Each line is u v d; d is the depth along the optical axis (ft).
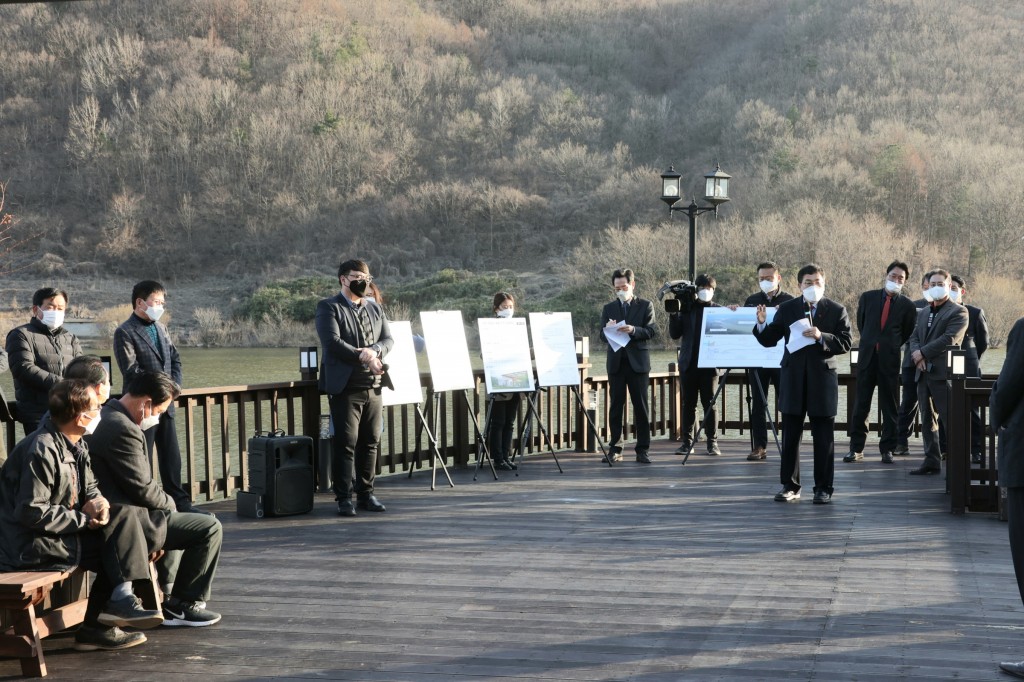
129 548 13.08
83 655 13.02
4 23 290.97
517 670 12.28
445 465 27.78
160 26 295.89
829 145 207.31
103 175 248.11
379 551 18.60
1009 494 12.66
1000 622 14.10
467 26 326.85
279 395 24.86
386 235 236.84
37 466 12.36
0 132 261.03
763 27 306.35
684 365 30.32
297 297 167.12
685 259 147.23
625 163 251.19
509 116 269.44
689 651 12.93
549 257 222.28
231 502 23.65
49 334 20.81
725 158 239.50
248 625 14.21
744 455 30.96
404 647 13.20
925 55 259.80
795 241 147.84
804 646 13.10
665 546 18.89
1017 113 231.09
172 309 190.70
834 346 22.62
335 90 271.08
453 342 26.58
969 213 171.94
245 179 247.70
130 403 13.98
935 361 26.50
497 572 17.02
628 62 307.58
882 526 20.59
